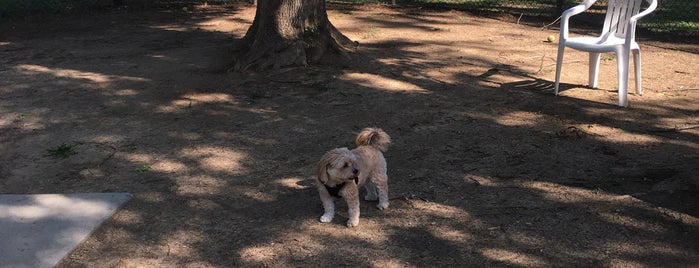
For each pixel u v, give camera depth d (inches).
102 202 174.2
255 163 202.5
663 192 170.1
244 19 477.7
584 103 253.9
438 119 238.5
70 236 156.3
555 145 208.7
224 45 378.6
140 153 213.8
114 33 431.8
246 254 147.3
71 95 282.7
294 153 209.9
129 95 280.7
